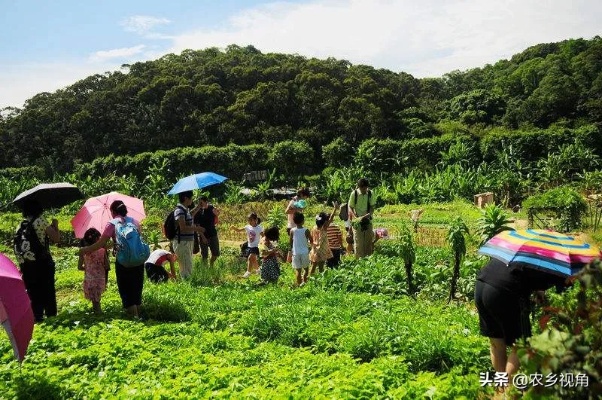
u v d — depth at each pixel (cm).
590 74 7975
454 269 1062
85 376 655
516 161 5525
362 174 5141
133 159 6153
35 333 829
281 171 5981
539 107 7606
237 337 802
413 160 5950
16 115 8112
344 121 7094
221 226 3038
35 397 602
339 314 878
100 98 7381
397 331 741
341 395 533
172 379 627
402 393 527
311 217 3438
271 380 612
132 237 948
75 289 1420
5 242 2780
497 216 1202
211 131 7081
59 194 1095
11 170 6500
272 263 1275
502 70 11062
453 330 751
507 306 570
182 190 1393
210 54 9431
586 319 383
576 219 2153
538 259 559
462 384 566
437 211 3456
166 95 7250
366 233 1427
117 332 827
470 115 8038
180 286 1171
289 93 7412
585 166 5231
